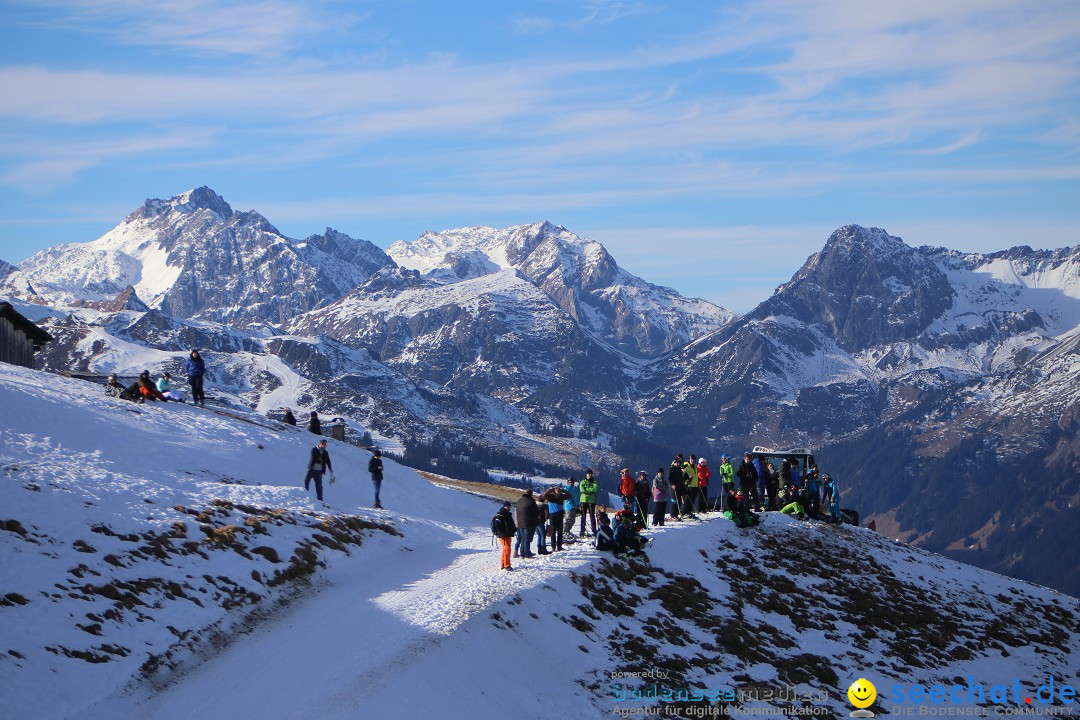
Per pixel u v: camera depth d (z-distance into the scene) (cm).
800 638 4038
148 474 4319
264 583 3369
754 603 4234
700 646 3638
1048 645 4912
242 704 2461
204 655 2830
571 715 2827
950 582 5588
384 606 3256
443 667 2728
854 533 5997
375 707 2412
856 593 4744
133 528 3412
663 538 4638
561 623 3394
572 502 4506
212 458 5219
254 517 3938
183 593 3086
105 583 2948
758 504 5781
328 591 3541
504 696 2769
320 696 2466
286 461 5791
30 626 2606
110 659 2611
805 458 6212
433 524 5184
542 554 4091
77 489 3638
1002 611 5284
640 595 3916
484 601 3281
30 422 4612
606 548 4159
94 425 4969
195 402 6681
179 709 2458
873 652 4081
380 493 5969
